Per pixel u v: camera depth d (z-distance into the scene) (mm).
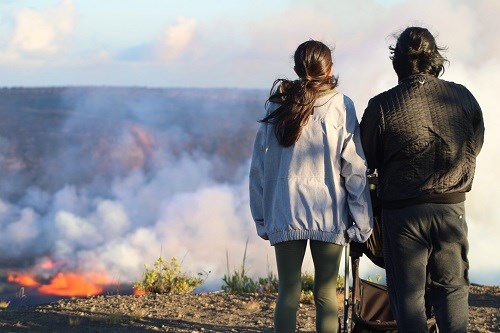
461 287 4652
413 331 4594
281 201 4738
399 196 4617
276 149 4801
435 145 4570
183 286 8750
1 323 6695
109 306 7523
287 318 4746
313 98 4707
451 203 4582
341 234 4707
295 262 4781
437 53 4766
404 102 4625
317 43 4820
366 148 4734
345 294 4918
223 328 6617
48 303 7781
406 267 4637
